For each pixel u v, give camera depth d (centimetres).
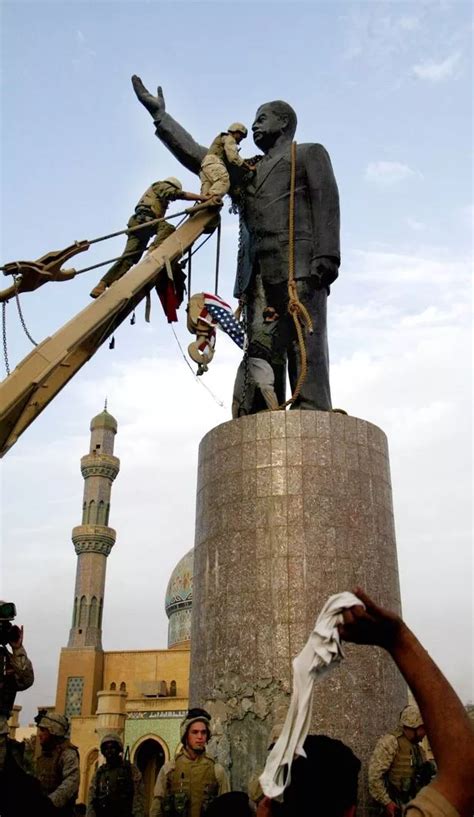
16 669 828
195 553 1432
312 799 292
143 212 1617
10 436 1347
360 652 1216
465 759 281
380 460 1451
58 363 1382
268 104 1714
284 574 1284
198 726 980
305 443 1383
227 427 1442
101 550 6844
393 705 1219
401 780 974
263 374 1540
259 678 1223
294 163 1630
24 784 694
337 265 1582
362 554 1331
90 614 6625
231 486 1386
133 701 5322
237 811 478
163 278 1588
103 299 1462
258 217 1639
